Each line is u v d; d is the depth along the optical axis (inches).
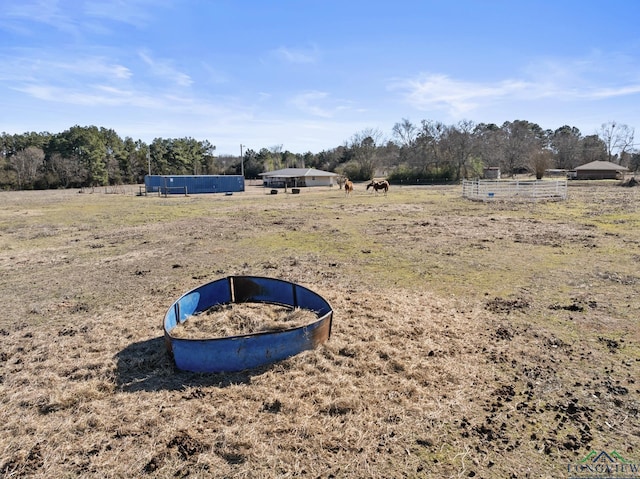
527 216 660.7
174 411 130.9
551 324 202.7
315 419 125.6
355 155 2591.0
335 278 303.1
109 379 153.6
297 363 160.1
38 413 133.2
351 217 704.4
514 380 148.5
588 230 503.8
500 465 105.4
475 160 2155.5
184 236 528.4
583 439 115.0
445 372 154.3
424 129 2224.4
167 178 1566.2
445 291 265.0
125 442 116.3
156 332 201.3
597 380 147.2
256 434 118.4
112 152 2674.7
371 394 139.5
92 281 313.0
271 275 315.9
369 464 106.3
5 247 470.9
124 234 557.6
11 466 107.4
